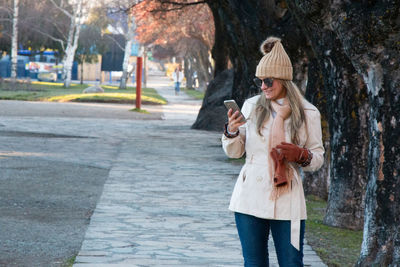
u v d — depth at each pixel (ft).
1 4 249.75
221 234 32.27
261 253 18.06
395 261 21.22
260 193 17.65
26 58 332.80
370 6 21.47
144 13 111.96
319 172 45.01
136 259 26.86
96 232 31.83
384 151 21.61
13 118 109.70
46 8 255.91
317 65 43.21
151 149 72.43
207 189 46.52
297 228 17.53
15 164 55.72
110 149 71.10
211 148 75.46
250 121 18.06
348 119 34.01
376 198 21.95
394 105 21.22
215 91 103.91
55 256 27.14
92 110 140.36
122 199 41.37
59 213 36.42
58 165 56.39
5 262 25.90
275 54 17.67
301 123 17.62
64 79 254.06
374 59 21.44
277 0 50.42
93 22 280.72
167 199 41.93
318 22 25.07
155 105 178.09
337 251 29.66
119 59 346.13
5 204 38.32
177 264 26.27
